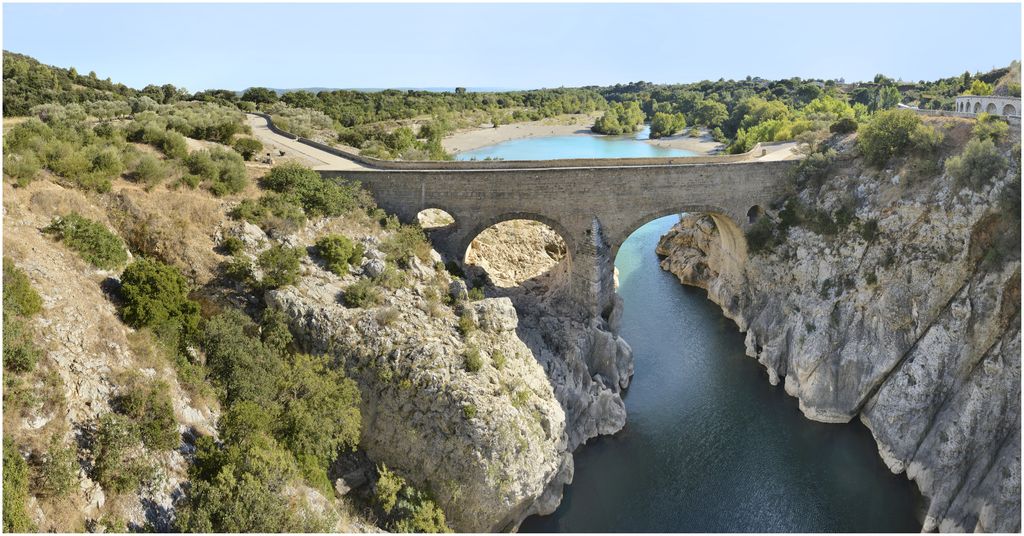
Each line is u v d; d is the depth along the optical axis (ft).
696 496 127.44
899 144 164.04
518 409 117.39
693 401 158.81
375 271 133.49
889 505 123.24
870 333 146.72
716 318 204.03
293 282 123.24
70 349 84.94
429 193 163.32
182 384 97.45
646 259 263.08
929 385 131.85
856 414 146.61
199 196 136.26
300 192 148.46
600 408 146.00
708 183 176.86
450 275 152.76
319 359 112.37
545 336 159.63
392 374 112.88
